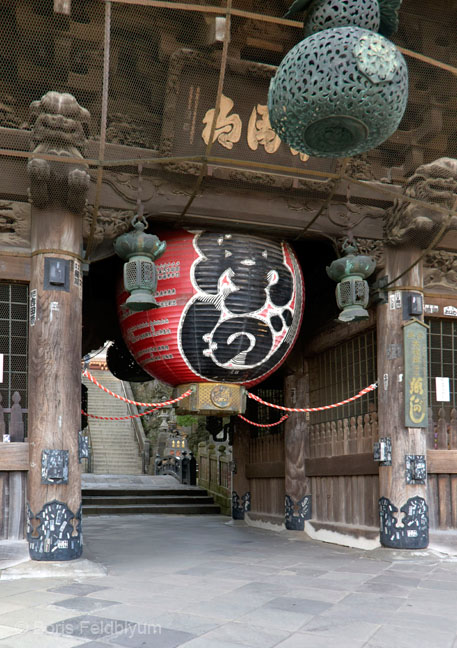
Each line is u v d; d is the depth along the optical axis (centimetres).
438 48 753
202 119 683
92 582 568
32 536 620
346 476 887
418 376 768
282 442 1077
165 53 682
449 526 778
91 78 691
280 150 716
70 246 668
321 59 358
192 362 719
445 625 422
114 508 1494
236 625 415
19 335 682
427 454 779
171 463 1967
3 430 649
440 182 746
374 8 391
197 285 708
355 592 530
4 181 668
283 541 919
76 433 648
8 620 426
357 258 693
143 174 705
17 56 664
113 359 1071
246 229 754
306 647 369
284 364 1034
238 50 690
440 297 824
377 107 364
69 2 609
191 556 749
